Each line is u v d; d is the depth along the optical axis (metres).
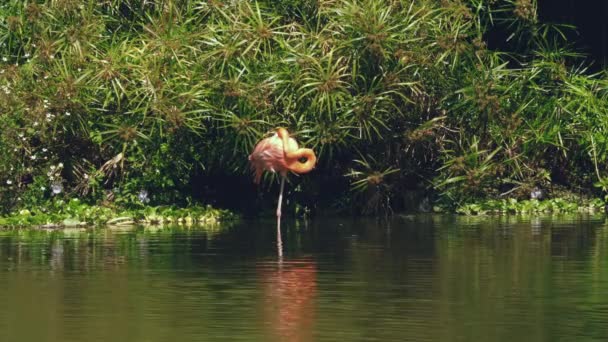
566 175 29.27
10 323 13.80
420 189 28.00
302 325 13.70
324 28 26.19
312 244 20.92
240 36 25.92
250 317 14.12
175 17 26.91
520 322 13.85
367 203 27.22
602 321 13.90
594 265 18.14
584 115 28.58
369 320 13.96
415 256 19.22
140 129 26.12
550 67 28.69
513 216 26.80
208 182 27.56
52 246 20.64
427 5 26.73
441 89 27.19
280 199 24.33
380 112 26.25
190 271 17.58
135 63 26.14
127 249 20.17
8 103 25.70
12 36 27.19
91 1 26.97
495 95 27.09
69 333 13.28
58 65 26.00
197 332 13.32
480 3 27.64
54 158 26.17
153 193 26.53
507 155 28.03
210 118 26.17
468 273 17.39
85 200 26.25
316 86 25.56
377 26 25.80
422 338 13.04
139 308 14.68
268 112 25.78
